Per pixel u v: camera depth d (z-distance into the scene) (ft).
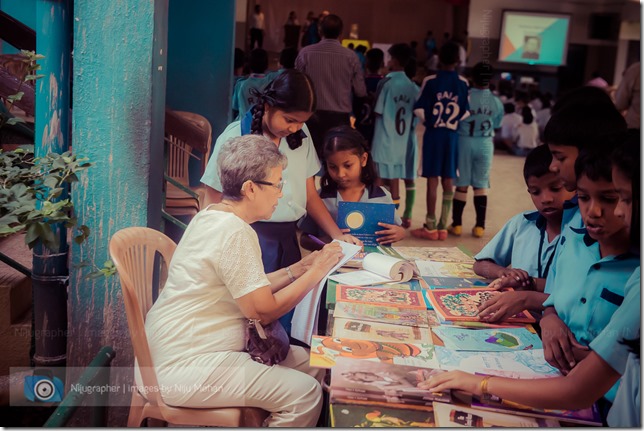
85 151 8.43
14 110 11.43
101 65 8.23
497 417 5.52
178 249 7.22
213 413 6.94
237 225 6.97
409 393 5.65
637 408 5.43
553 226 7.88
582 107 6.61
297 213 8.92
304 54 16.10
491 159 17.15
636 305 5.43
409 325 7.02
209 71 14.62
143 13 8.11
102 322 8.80
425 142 17.79
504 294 7.34
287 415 7.00
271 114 8.39
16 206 7.22
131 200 8.52
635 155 5.84
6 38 10.69
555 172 7.16
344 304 7.50
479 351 6.51
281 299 7.19
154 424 7.77
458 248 10.06
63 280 8.69
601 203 6.15
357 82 16.22
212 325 7.03
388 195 9.94
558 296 6.72
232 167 7.11
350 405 5.52
